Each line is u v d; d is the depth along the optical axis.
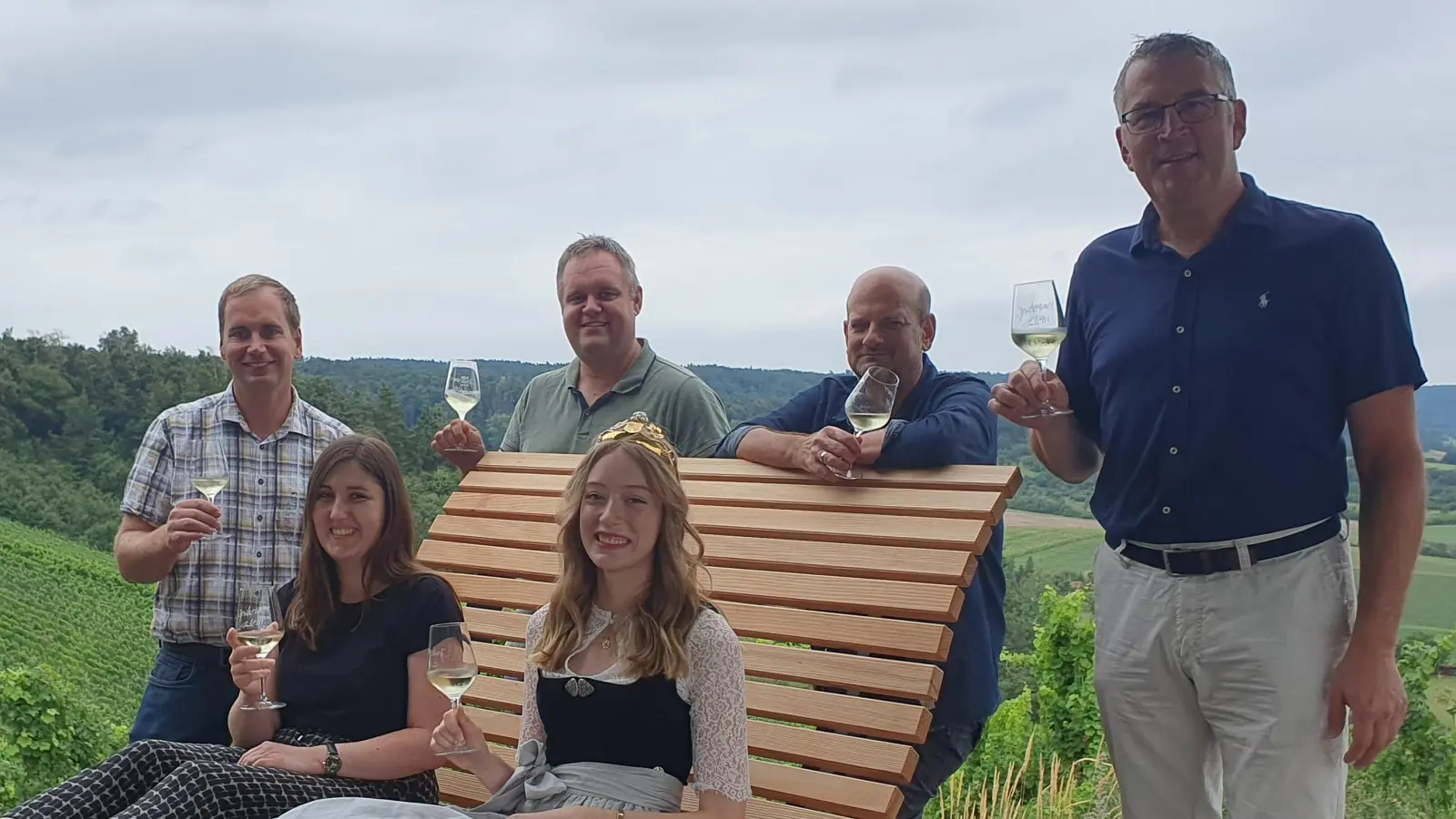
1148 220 3.07
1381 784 5.18
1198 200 2.84
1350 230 2.71
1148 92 2.83
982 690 3.34
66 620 18.28
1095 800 5.21
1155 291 2.97
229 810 2.80
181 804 2.72
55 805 2.80
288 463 4.15
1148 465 2.91
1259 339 2.76
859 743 2.99
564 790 2.72
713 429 4.42
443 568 4.37
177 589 3.95
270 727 3.31
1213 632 2.80
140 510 4.05
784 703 3.18
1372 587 2.66
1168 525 2.87
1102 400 3.09
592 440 4.53
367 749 3.10
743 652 3.33
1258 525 2.75
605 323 4.46
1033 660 7.25
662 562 2.85
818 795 2.97
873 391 3.26
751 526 3.59
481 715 3.87
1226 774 2.84
